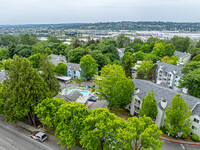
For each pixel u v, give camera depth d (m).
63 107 31.53
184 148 33.59
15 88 35.06
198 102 37.59
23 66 36.56
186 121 34.56
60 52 120.75
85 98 52.78
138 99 43.16
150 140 24.36
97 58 86.88
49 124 32.53
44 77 44.31
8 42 156.75
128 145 24.72
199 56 80.38
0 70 73.94
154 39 150.88
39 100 36.75
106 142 27.22
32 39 152.62
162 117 38.69
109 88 46.97
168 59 90.00
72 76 81.25
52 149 33.00
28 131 38.88
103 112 28.77
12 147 33.38
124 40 164.00
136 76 84.25
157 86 46.22
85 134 27.88
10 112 36.28
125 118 44.44
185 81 50.28
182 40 123.19
